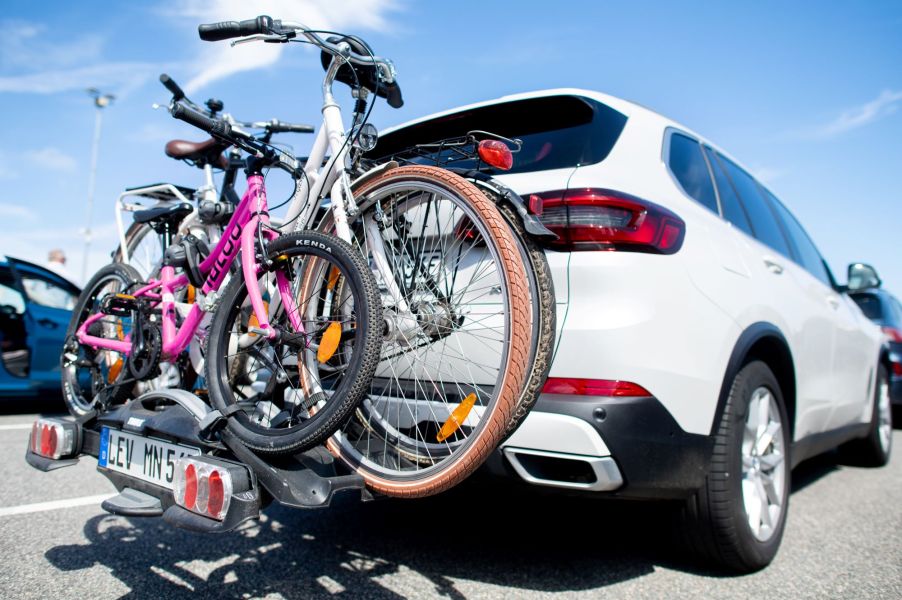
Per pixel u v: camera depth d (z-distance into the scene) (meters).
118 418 2.34
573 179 2.24
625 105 2.67
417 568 2.53
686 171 2.83
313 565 2.53
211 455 1.99
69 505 3.22
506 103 2.66
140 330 2.69
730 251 2.78
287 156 2.47
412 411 2.21
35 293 6.14
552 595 2.31
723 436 2.45
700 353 2.34
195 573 2.42
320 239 2.03
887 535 3.22
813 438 3.65
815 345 3.55
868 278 4.36
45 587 2.24
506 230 1.86
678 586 2.45
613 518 3.28
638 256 2.17
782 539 3.12
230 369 2.51
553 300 1.93
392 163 2.11
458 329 2.15
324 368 2.12
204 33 2.04
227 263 2.46
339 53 2.10
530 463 2.13
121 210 3.58
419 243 2.25
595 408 2.04
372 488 2.02
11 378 5.84
